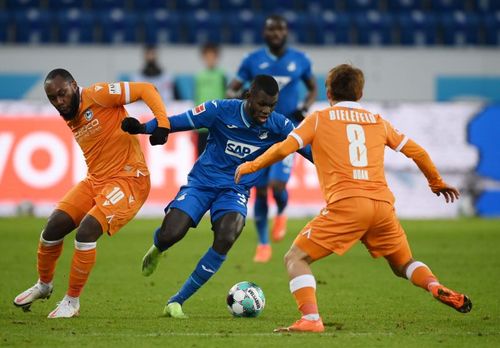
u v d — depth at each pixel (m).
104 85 26.53
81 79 72.38
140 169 27.03
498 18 80.62
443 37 80.06
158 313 27.53
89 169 27.14
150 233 54.03
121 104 26.61
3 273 37.16
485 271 38.72
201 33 78.69
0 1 79.44
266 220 42.62
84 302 29.78
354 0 81.44
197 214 26.50
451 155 64.50
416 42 79.88
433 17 80.25
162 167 60.84
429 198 64.75
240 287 27.05
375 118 24.55
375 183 23.72
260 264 41.25
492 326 25.41
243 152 26.83
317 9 81.12
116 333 23.59
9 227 55.16
